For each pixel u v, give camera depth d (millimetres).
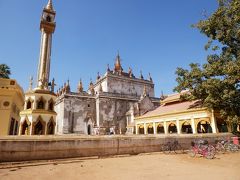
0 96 17453
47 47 30078
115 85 58688
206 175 8438
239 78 17484
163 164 11039
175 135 16938
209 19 20812
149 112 36312
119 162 11508
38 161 10883
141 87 64125
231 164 11148
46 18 32000
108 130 49906
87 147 12789
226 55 20422
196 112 23594
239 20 18609
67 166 10242
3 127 16859
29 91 26359
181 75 22797
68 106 48625
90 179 7711
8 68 34625
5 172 8773
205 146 14789
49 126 25219
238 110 19125
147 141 15359
